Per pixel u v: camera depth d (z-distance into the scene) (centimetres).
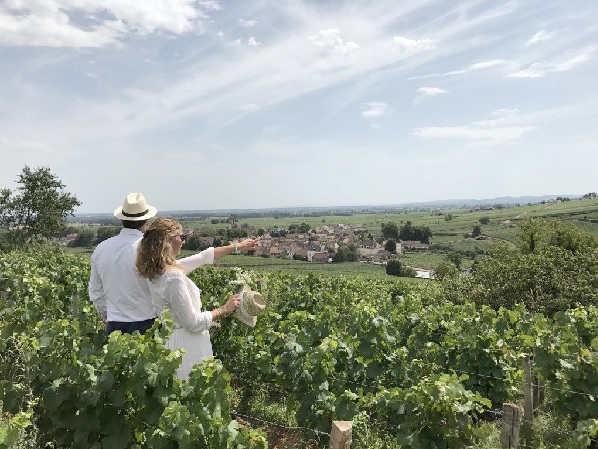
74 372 450
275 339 789
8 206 4575
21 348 525
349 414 616
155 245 419
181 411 392
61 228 4828
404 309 1252
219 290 1274
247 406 769
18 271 1540
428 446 523
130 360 422
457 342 880
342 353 743
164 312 421
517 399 843
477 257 9769
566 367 711
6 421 460
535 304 1866
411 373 778
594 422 599
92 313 902
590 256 2055
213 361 432
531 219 3325
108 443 433
